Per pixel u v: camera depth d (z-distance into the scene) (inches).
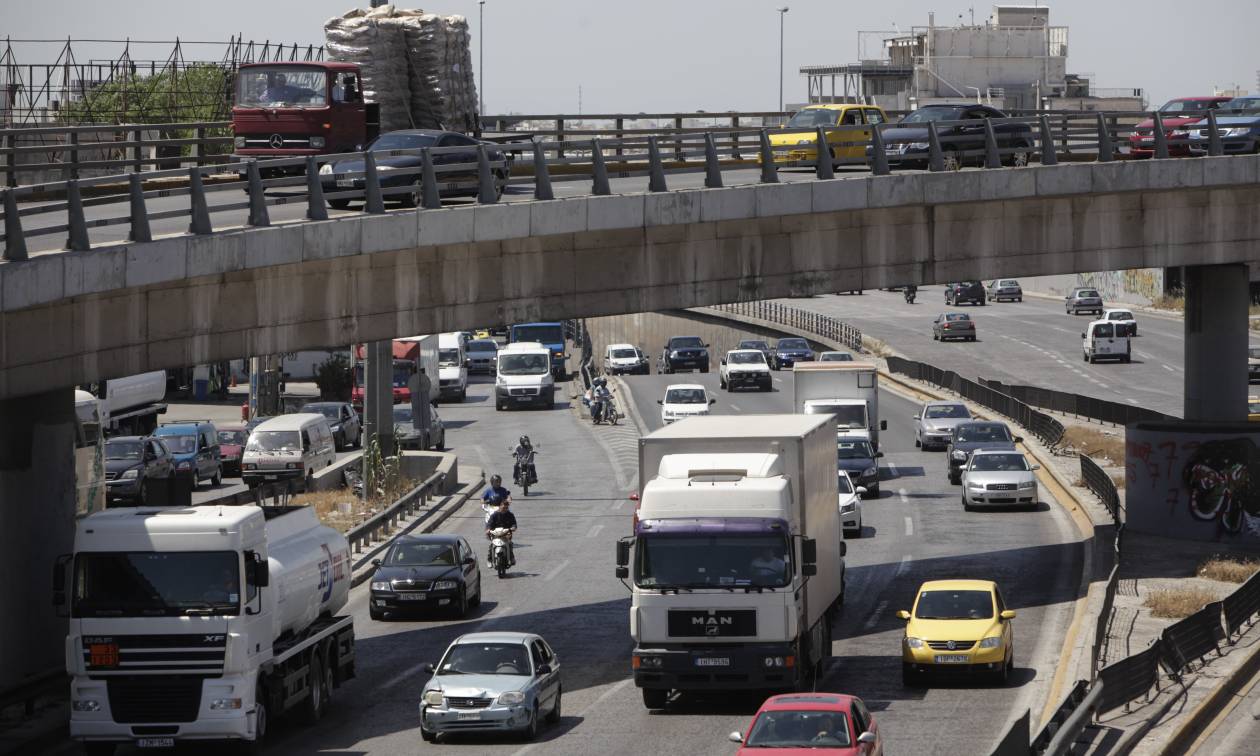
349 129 4788.4
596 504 6712.6
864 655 3784.5
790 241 4537.4
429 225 3826.3
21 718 3221.0
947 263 4773.6
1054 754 2374.5
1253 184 5019.7
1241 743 2955.2
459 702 2984.7
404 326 3954.2
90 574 2869.1
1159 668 3380.9
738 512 3176.7
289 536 3284.9
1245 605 4052.7
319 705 3284.9
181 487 4015.8
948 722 3063.5
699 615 3152.1
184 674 2847.0
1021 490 6028.5
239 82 4781.0
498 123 6033.5
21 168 3262.8
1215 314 5433.1
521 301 4143.7
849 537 5565.9
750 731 2433.6
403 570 4431.6
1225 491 5211.6
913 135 5541.3
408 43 5659.5
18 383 3161.9
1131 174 4867.1
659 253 4335.6
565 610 4525.1
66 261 3070.9
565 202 4057.6
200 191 3400.6
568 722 3208.7
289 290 3727.9
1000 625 3430.1
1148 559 4901.6
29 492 3390.7
